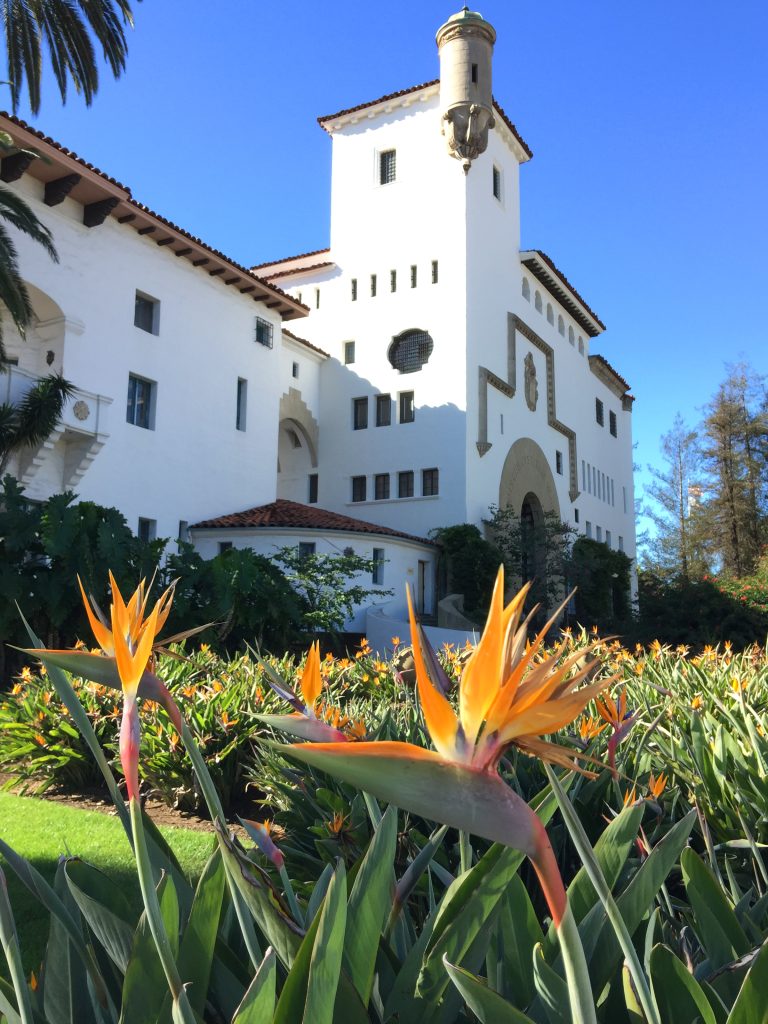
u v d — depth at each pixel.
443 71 31.61
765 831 3.04
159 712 7.07
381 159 34.38
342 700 7.49
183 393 23.36
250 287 25.95
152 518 21.89
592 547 37.44
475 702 0.80
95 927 1.50
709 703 4.51
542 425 37.72
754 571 48.88
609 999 1.57
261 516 24.64
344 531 24.64
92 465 19.94
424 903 2.80
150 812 7.26
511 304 35.19
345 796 3.63
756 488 50.84
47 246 15.88
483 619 26.16
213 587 16.20
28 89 16.30
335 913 1.18
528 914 1.66
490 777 0.80
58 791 8.05
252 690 7.46
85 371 20.00
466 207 31.61
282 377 29.97
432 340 31.44
